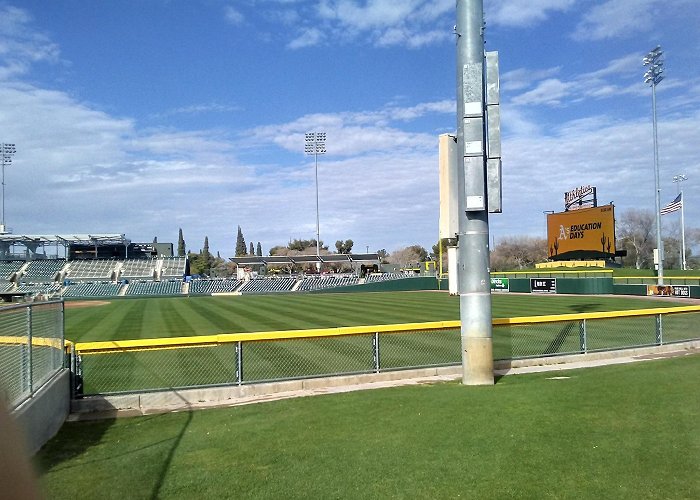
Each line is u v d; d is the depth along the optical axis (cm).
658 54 3484
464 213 889
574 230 5228
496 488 458
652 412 654
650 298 3338
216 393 871
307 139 7075
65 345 813
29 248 7669
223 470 524
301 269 10488
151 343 852
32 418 597
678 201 4506
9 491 110
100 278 7094
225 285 6612
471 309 878
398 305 3281
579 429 599
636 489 449
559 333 1644
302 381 921
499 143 894
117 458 577
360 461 530
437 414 677
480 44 888
